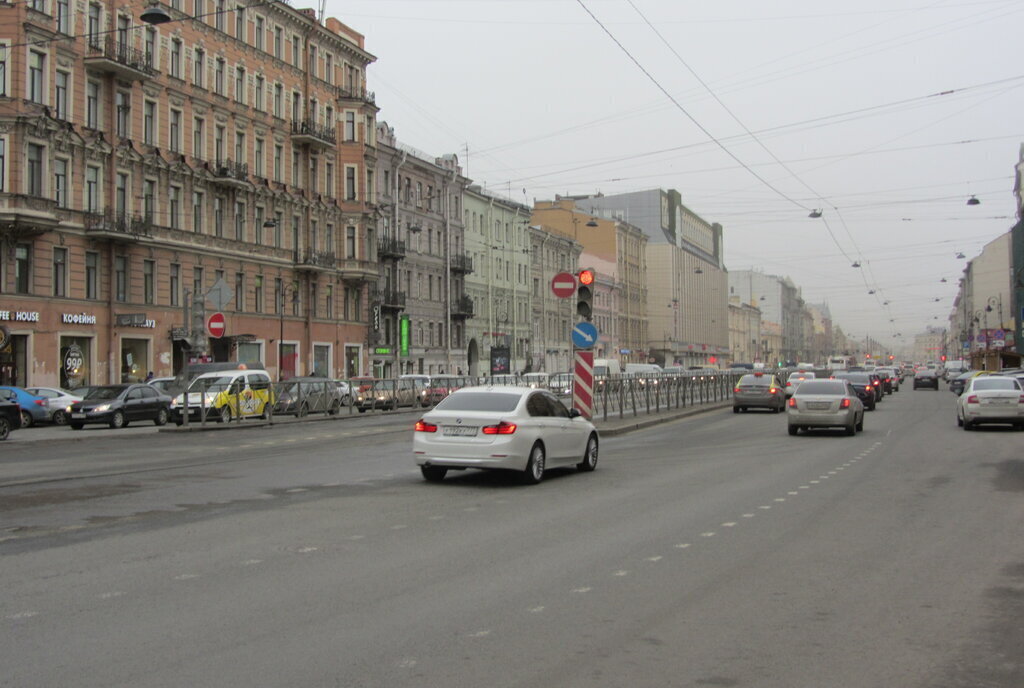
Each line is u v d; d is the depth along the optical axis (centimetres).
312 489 1461
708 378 4553
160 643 625
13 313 3778
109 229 4184
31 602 736
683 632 658
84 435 2880
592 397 2611
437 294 7044
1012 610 723
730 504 1289
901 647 626
